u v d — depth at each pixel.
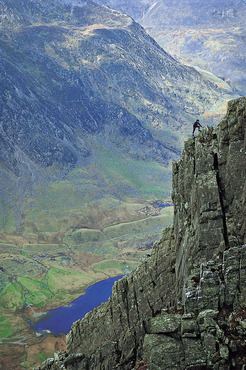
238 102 34.12
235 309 29.47
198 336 29.00
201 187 34.16
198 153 36.28
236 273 30.05
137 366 32.47
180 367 28.11
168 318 30.73
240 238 32.75
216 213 33.34
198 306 30.27
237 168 33.72
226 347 27.50
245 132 33.34
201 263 32.00
